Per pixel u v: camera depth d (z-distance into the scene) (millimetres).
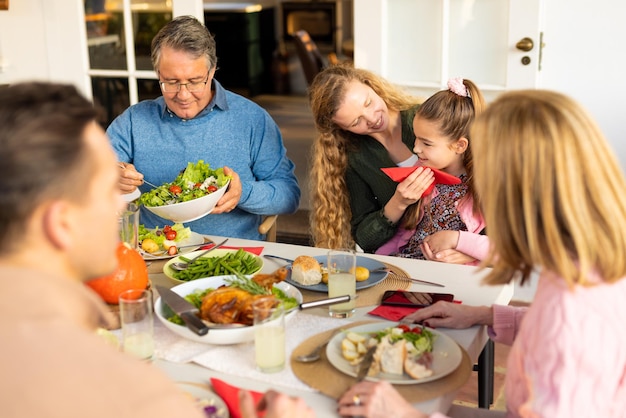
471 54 3248
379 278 1876
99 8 3783
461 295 1809
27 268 851
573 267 1152
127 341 1479
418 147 2240
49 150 839
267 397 1159
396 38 3367
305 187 4992
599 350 1141
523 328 1211
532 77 3145
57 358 768
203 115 2512
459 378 1401
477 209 2182
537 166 1155
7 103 855
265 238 2678
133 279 1702
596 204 1152
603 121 3215
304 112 7559
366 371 1397
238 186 2262
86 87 3922
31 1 3873
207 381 1441
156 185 2572
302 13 9094
